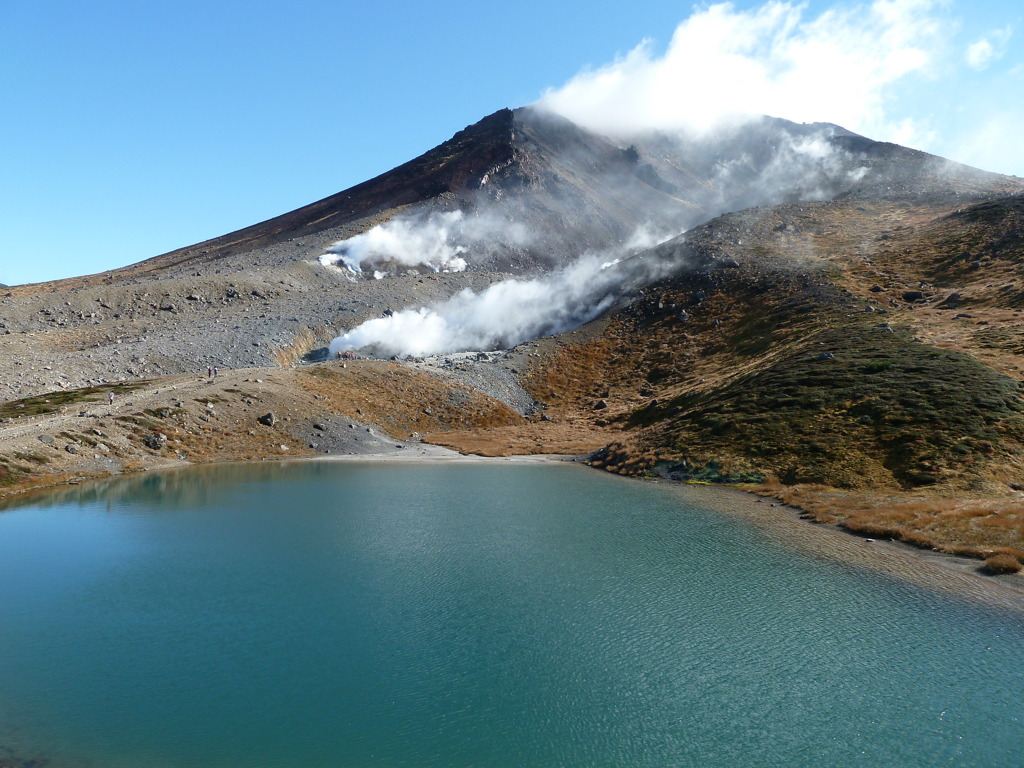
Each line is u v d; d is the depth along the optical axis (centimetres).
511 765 1680
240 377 10031
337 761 1680
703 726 1888
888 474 5172
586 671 2230
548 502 5356
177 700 2011
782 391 7281
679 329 13750
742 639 2488
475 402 11625
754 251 15688
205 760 1673
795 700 2039
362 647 2416
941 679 2159
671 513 4859
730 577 3231
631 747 1778
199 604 2886
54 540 4050
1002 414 5453
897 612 2733
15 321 12662
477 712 1958
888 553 3625
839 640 2461
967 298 9388
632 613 2756
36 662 2283
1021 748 1780
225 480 6562
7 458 6044
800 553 3659
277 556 3678
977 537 3625
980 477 4694
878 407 6153
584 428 10662
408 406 10962
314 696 2047
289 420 9144
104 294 14212
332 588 3094
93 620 2683
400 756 1712
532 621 2673
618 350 14000
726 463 6238
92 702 1995
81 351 11225
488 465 8038
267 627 2612
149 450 7431
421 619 2706
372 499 5525
